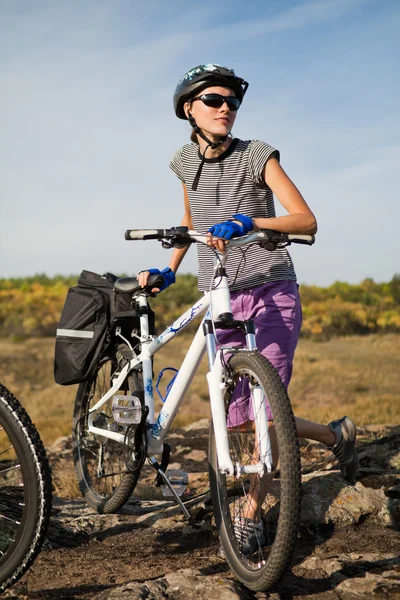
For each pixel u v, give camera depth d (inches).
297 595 100.3
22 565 92.8
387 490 135.7
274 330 122.3
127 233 108.0
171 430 302.5
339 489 135.5
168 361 1286.9
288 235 109.7
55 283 3102.9
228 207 124.8
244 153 121.9
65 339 144.7
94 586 107.0
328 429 135.0
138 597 97.7
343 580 103.2
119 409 129.9
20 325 1985.7
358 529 126.6
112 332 144.7
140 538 130.7
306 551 117.1
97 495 151.6
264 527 121.3
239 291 125.4
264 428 100.5
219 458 103.3
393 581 101.3
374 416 514.0
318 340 1840.6
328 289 2768.2
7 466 225.8
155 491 187.3
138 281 140.1
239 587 101.8
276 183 118.0
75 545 129.5
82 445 155.6
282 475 91.7
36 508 92.7
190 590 100.8
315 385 1106.7
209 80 121.1
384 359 1438.2
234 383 106.7
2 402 94.3
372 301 2524.6
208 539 126.6
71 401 1002.7
